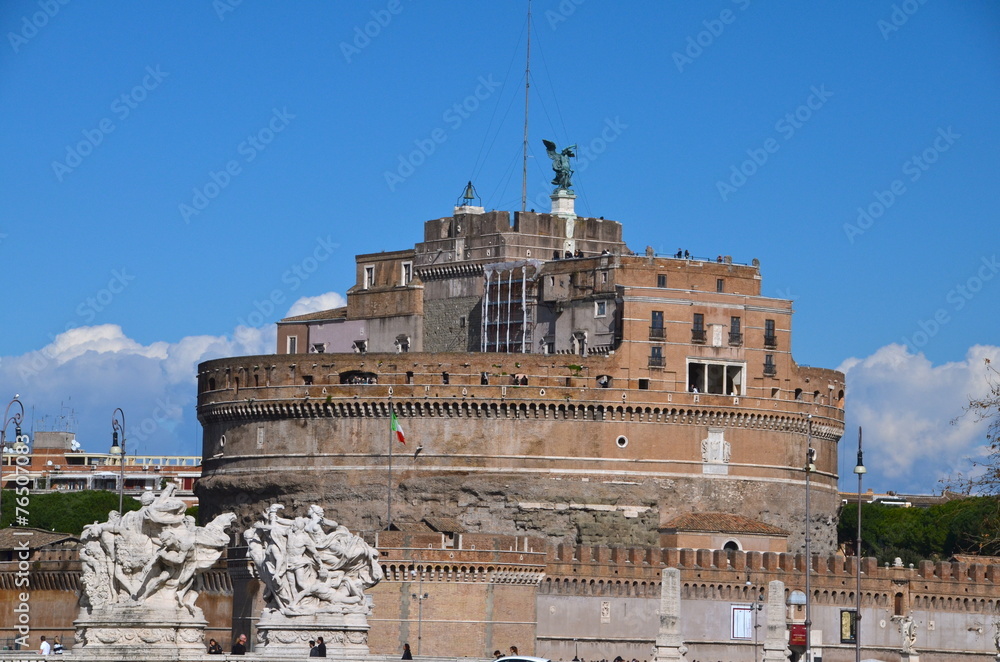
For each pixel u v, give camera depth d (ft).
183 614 389.60
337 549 423.64
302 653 414.21
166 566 390.42
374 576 430.20
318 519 426.10
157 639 384.47
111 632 382.83
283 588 420.36
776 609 522.88
